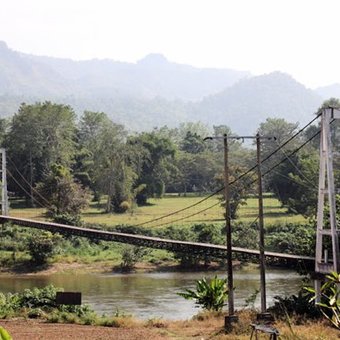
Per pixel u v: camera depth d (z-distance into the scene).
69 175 111.25
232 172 110.50
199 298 41.59
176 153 155.75
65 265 82.50
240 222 99.00
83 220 102.62
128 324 34.38
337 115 37.03
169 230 94.25
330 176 36.34
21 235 91.12
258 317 32.91
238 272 78.00
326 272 37.44
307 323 31.59
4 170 95.25
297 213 105.25
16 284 71.06
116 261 84.19
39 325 33.38
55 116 141.38
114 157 128.75
